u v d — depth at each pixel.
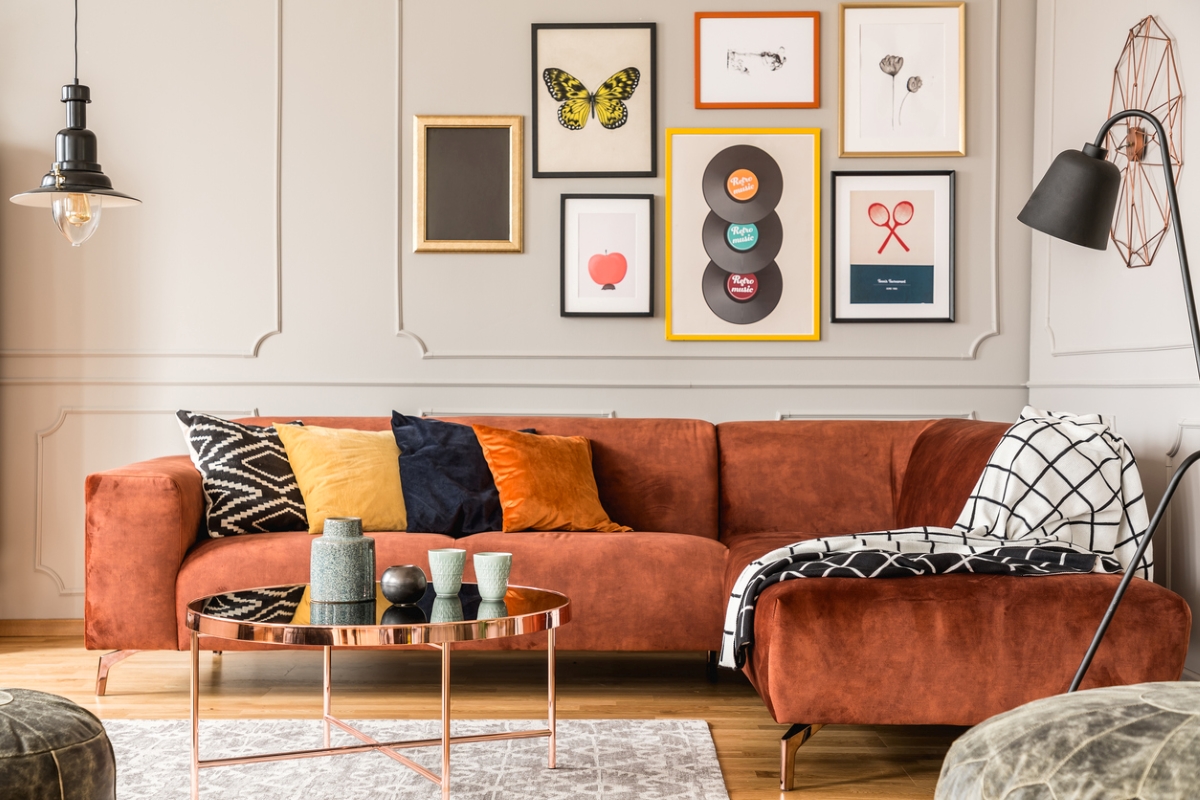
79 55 3.63
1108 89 3.13
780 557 2.29
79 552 3.62
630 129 3.67
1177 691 1.10
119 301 3.64
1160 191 2.80
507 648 2.71
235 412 3.65
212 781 2.05
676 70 3.67
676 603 2.70
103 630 2.64
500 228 3.68
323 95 3.67
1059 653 2.00
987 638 2.01
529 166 3.68
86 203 2.81
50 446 3.62
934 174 3.66
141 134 3.65
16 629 3.59
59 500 3.62
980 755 1.09
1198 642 2.60
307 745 2.29
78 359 3.63
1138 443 2.91
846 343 3.68
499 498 3.03
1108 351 3.07
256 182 3.66
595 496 3.11
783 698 2.02
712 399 3.68
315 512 2.94
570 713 2.60
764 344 3.69
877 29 3.67
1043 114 3.59
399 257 3.67
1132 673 2.00
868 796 2.03
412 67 3.68
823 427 3.38
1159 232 2.80
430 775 1.82
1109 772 0.97
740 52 3.67
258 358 3.66
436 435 3.12
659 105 3.68
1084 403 3.25
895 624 2.02
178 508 2.68
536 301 3.69
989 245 3.69
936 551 2.30
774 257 3.67
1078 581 2.07
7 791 1.22
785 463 3.31
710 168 3.67
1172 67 2.75
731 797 2.02
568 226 3.67
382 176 3.68
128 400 3.64
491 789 2.01
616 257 3.68
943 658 2.01
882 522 3.22
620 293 3.68
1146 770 0.95
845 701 2.02
